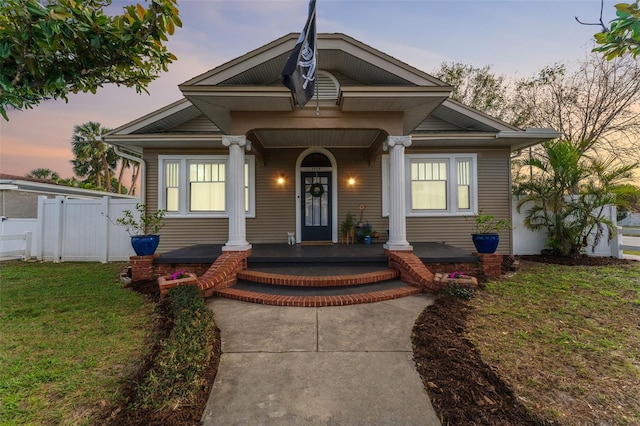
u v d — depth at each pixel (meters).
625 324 3.96
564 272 6.72
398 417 2.30
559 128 13.76
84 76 2.56
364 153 9.30
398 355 3.20
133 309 4.54
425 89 5.62
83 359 3.07
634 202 8.21
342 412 2.36
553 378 2.77
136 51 2.54
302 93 4.75
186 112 8.59
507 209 9.16
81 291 5.52
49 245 9.03
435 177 9.28
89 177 26.31
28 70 2.18
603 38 2.27
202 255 6.59
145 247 6.16
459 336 3.57
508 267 7.08
